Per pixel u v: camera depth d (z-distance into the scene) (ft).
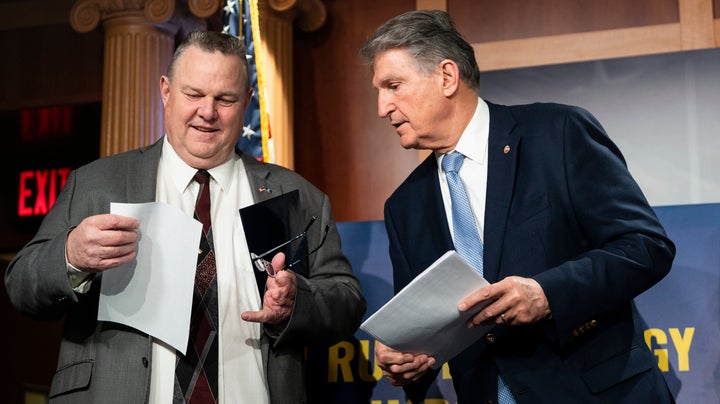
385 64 6.94
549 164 6.57
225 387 6.55
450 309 6.05
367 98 13.69
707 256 7.77
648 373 6.19
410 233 7.20
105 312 6.41
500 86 12.93
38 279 6.39
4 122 16.76
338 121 13.73
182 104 7.06
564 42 12.85
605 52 12.67
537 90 12.76
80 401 6.40
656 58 12.25
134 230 6.29
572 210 6.45
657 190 11.90
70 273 6.40
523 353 6.40
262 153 11.69
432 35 6.90
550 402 6.19
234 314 6.81
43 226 6.90
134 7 13.94
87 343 6.59
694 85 12.03
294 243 6.78
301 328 6.67
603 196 6.30
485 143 6.94
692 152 11.87
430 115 6.88
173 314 6.42
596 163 6.40
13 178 17.02
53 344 17.37
